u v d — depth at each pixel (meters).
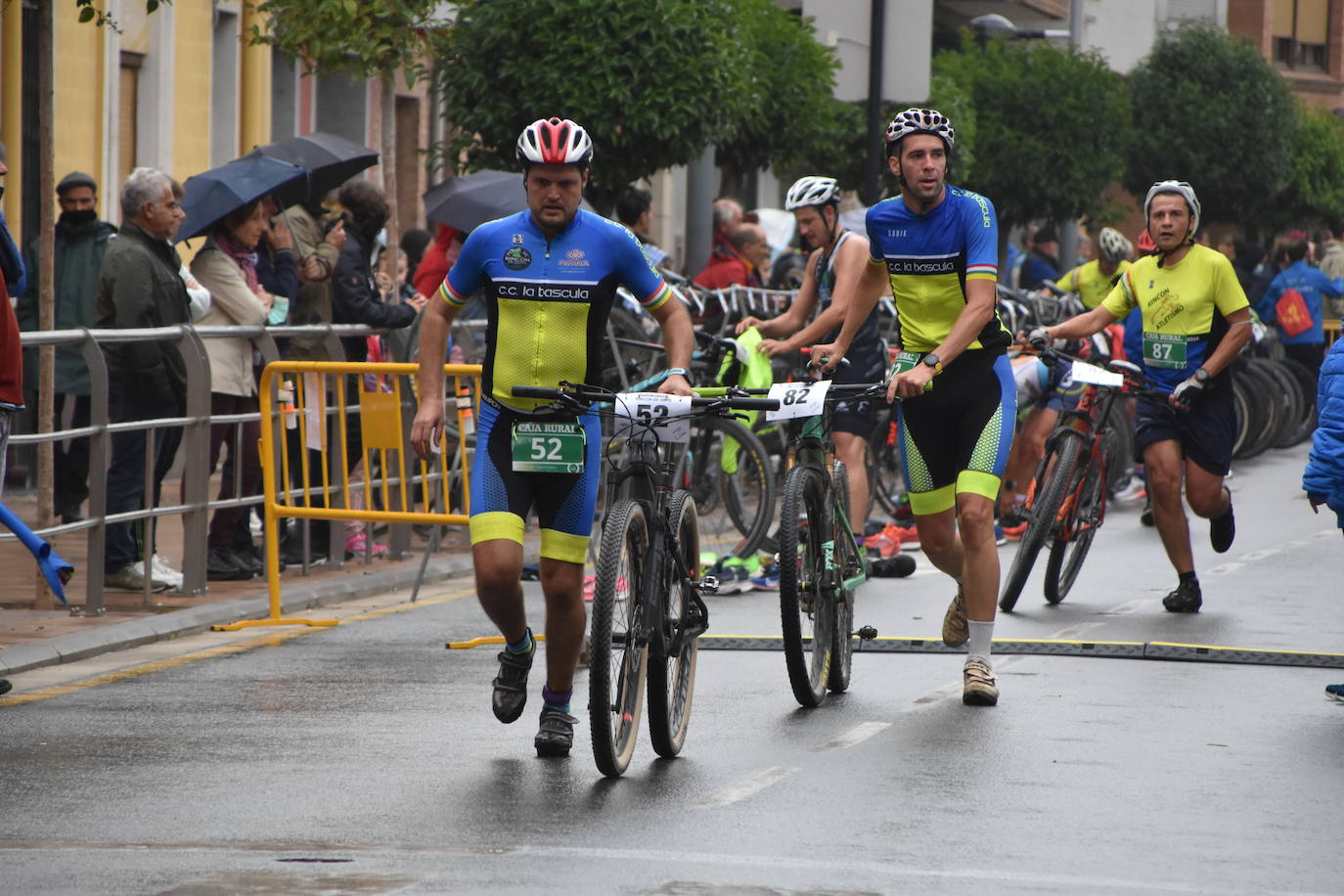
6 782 18.66
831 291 30.70
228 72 56.34
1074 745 20.70
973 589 23.14
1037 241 65.38
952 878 15.64
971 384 23.56
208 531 32.22
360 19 39.59
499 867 15.80
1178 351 30.47
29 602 28.95
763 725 21.72
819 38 60.75
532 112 42.78
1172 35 103.69
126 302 29.72
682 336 20.20
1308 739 21.14
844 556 23.89
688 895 15.05
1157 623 29.42
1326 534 40.84
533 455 19.44
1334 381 23.48
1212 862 16.30
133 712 22.02
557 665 20.03
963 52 85.25
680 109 42.88
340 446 30.66
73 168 47.75
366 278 34.81
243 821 17.23
